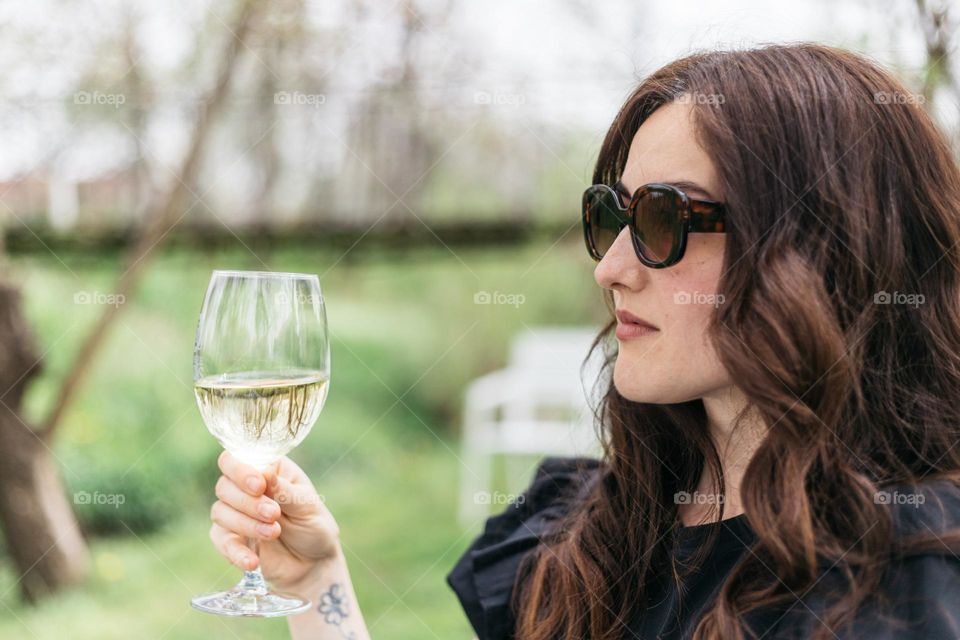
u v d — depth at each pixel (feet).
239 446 3.94
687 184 3.65
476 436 19.03
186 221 16.37
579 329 21.26
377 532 15.51
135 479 15.60
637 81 5.16
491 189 17.94
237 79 15.43
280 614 3.99
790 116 3.56
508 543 4.79
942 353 3.67
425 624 11.68
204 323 3.88
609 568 4.25
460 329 22.33
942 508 3.36
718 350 3.53
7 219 14.93
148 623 11.89
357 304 22.90
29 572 12.94
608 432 4.63
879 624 3.20
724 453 4.04
